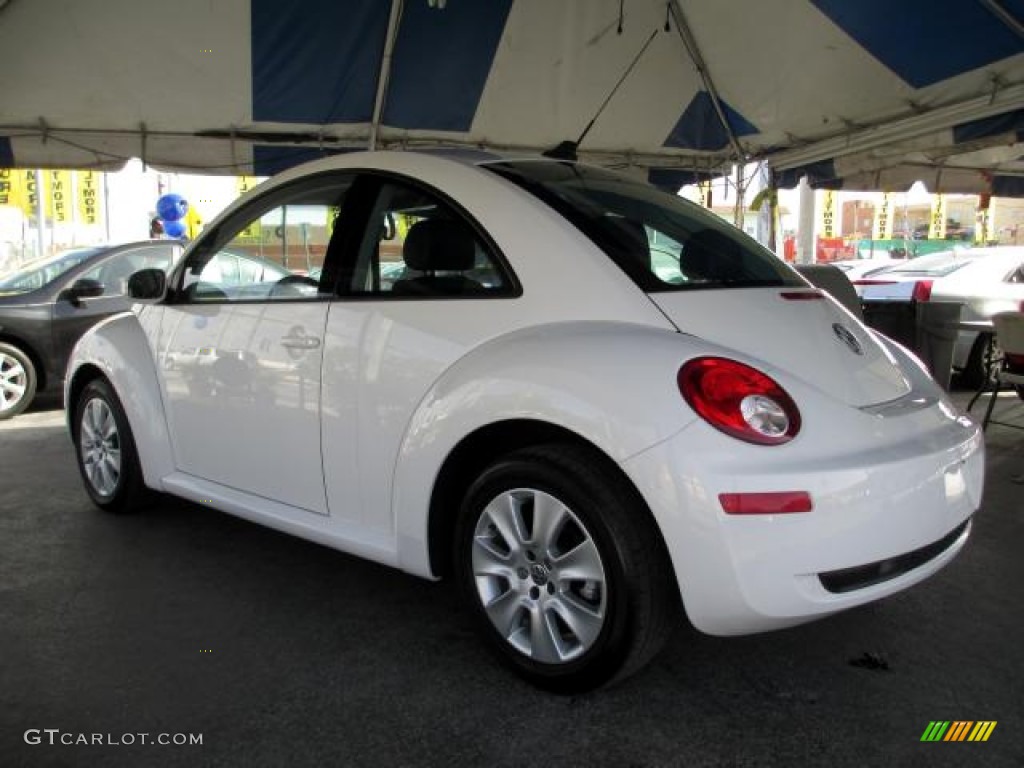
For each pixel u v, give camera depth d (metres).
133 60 5.57
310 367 2.85
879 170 8.01
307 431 2.88
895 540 2.09
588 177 3.00
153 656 2.64
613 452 2.10
